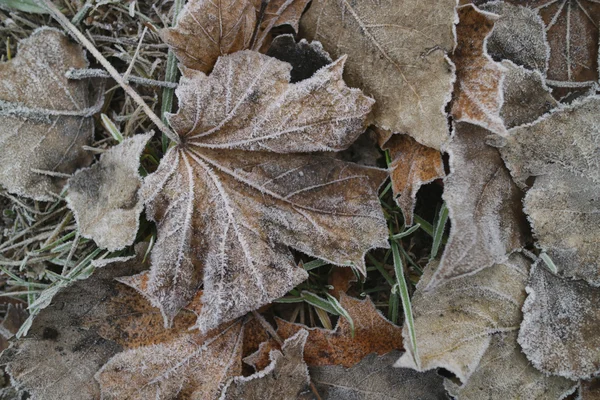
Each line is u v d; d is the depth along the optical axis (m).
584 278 0.44
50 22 0.48
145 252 0.45
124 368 0.45
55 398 0.46
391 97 0.44
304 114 0.44
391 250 0.48
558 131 0.44
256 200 0.44
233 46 0.45
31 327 0.45
